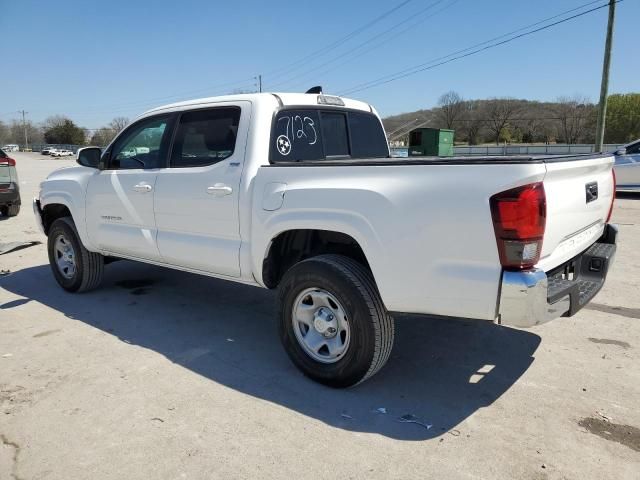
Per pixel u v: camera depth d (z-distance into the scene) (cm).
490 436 292
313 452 279
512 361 389
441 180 291
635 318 470
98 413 321
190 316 499
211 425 306
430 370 377
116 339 442
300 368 362
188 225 428
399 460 271
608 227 401
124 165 495
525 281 270
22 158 6625
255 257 379
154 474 263
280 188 357
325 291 339
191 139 432
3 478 262
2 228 1027
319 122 449
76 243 549
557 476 257
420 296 303
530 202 268
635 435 290
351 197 321
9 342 437
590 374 364
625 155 1359
